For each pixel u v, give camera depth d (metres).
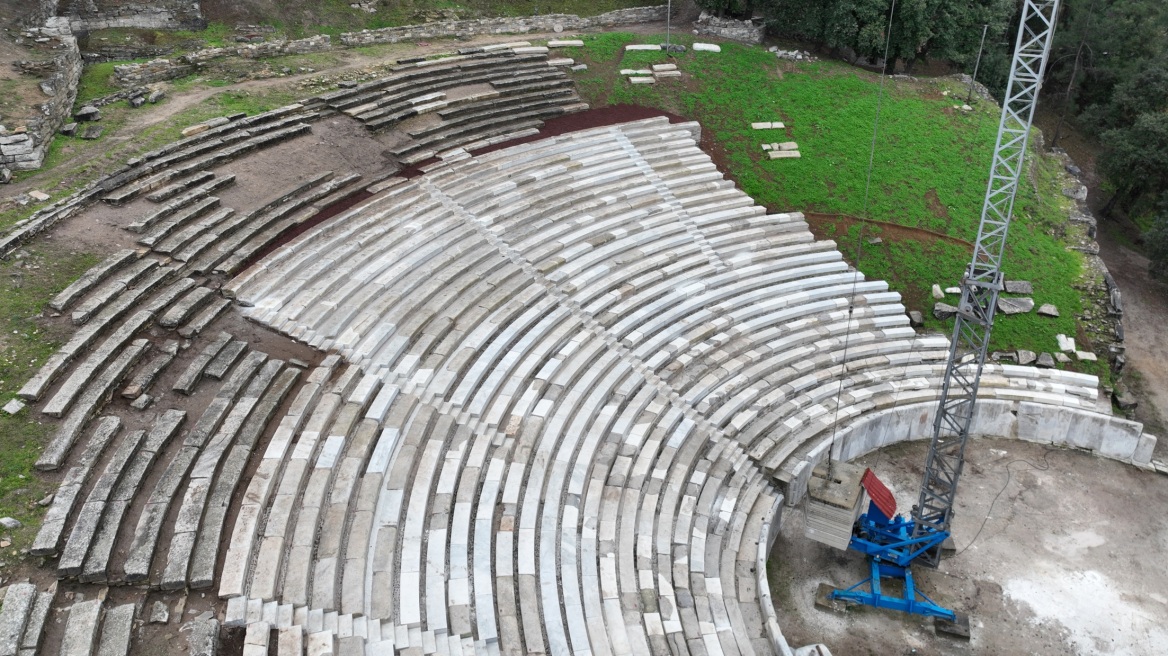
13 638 13.45
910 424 28.97
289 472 17.80
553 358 25.17
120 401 18.55
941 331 32.69
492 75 39.38
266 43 37.38
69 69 31.05
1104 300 34.28
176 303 21.44
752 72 44.03
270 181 27.89
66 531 15.51
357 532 17.36
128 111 30.59
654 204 33.91
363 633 15.61
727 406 26.86
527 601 18.03
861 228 34.00
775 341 30.03
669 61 43.78
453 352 23.58
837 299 32.59
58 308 19.97
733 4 48.69
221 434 18.12
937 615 21.92
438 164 31.88
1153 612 22.94
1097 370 31.58
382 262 25.44
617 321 28.05
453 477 19.91
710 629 19.52
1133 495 27.36
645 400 25.59
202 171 27.28
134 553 15.23
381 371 21.69
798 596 22.97
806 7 46.53
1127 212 45.62
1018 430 29.77
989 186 20.03
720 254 32.81
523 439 22.03
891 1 45.66
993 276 20.84
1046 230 37.44
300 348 21.52
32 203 23.62
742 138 39.97
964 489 27.28
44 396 17.98
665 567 20.77
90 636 13.80
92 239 22.72
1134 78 48.06
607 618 18.67
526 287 27.30
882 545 22.62
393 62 38.41
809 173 38.44
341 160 30.53
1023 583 23.69
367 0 46.12
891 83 45.00
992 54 52.19
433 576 17.45
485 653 16.58
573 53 43.22
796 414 27.58
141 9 39.12
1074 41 54.16
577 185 33.06
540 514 20.58
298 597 15.48
